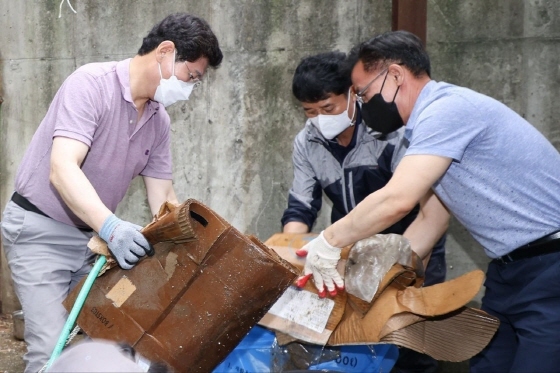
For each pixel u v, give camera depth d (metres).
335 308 2.03
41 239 2.38
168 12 4.14
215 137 4.18
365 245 2.04
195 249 1.70
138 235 1.74
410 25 3.49
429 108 2.10
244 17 4.05
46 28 4.33
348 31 3.94
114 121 2.36
